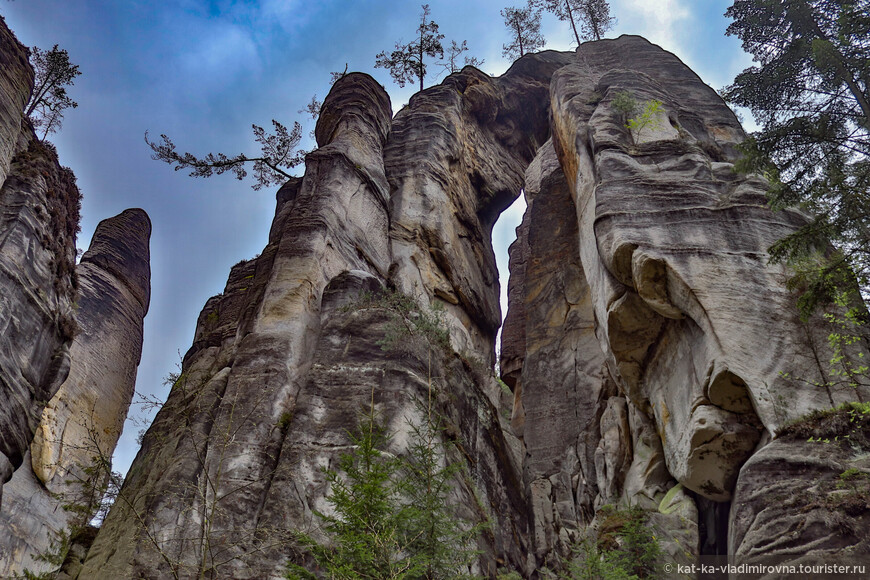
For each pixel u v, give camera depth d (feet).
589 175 79.36
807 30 59.77
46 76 114.01
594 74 104.01
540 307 90.33
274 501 55.11
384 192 98.99
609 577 49.01
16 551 85.30
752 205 63.72
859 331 54.13
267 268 80.59
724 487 55.26
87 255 133.59
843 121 52.85
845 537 42.75
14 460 69.21
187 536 52.29
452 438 65.10
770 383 52.42
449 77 132.05
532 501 73.00
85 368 114.11
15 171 83.30
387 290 77.10
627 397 69.87
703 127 84.48
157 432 66.18
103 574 51.67
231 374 66.08
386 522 40.88
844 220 48.98
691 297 58.03
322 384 64.90
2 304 69.36
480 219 118.21
